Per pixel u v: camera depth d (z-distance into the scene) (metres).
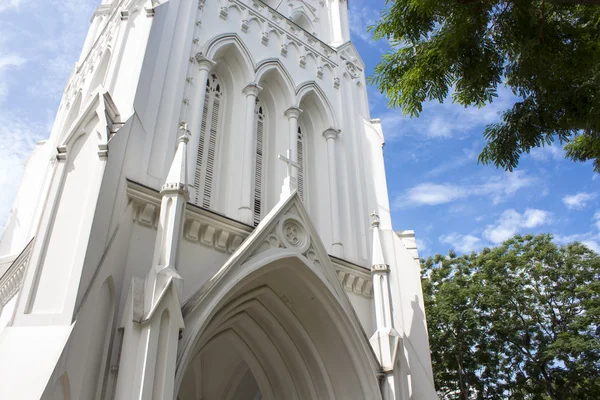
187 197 12.68
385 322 15.70
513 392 33.31
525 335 32.66
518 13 10.80
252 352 16.81
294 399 15.94
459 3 10.80
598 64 11.52
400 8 11.98
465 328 32.66
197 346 13.07
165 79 16.02
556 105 12.05
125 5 19.39
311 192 19.92
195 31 18.14
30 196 22.41
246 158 17.19
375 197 20.47
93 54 22.94
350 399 14.95
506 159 13.21
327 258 15.30
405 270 18.47
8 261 18.31
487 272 34.22
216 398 21.12
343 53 24.45
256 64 19.53
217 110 18.23
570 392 30.92
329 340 15.29
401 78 12.59
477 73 11.81
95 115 12.82
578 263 33.12
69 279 10.30
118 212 12.17
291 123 19.56
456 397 34.03
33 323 9.90
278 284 15.07
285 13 25.80
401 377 14.77
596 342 28.73
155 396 9.73
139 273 12.15
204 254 13.85
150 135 14.46
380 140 21.94
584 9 11.72
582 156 15.03
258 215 17.38
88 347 10.26
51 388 8.78
